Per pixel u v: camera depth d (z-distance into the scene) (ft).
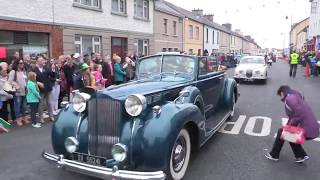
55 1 49.44
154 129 14.11
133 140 14.11
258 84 60.64
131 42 72.79
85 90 17.06
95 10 59.16
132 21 72.95
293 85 58.34
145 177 13.07
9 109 30.32
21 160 19.29
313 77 76.33
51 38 48.98
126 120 14.55
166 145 14.02
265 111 33.35
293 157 19.54
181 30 107.65
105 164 14.34
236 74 63.00
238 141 22.72
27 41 45.32
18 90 28.04
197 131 16.88
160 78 20.70
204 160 18.97
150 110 15.12
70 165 14.29
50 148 21.42
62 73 33.17
